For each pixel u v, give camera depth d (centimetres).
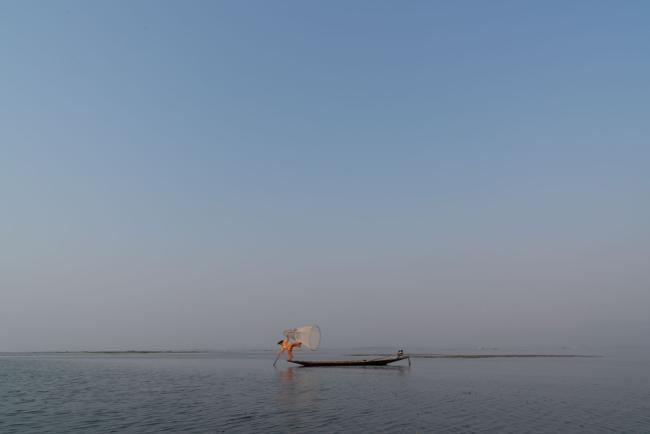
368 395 4219
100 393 4453
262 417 3083
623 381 5694
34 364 10469
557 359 12681
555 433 2608
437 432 2628
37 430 2683
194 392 4506
